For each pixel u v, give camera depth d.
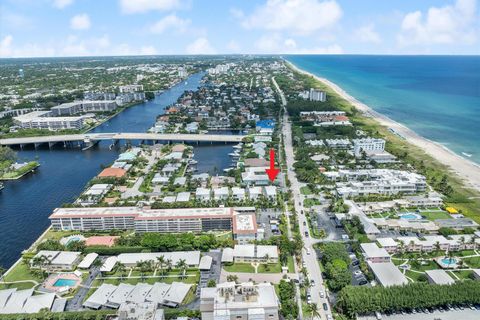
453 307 195.62
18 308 197.12
